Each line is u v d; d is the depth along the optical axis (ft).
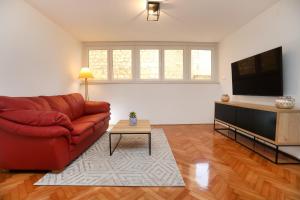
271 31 9.82
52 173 6.98
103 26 12.63
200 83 16.60
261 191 5.78
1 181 6.40
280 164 7.82
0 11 7.63
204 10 10.18
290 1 8.55
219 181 6.39
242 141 11.17
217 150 9.55
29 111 6.79
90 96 16.34
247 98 12.34
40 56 10.41
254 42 11.35
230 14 10.74
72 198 5.43
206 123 16.76
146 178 6.57
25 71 9.16
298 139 7.79
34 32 9.82
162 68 16.62
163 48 16.52
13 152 6.82
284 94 9.02
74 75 15.12
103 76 16.76
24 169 6.98
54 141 6.70
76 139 7.65
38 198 5.41
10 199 5.36
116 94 16.38
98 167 7.51
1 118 6.61
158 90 16.48
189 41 16.42
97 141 11.23
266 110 8.40
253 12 10.51
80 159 8.37
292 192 5.74
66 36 13.66
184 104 16.65
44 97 9.45
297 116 7.74
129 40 16.14
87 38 15.48
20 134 6.59
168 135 12.64
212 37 15.29
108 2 9.23
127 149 9.75
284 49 8.96
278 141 7.79
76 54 15.49
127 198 5.43
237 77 12.89
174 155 8.84
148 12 9.80
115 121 16.42
